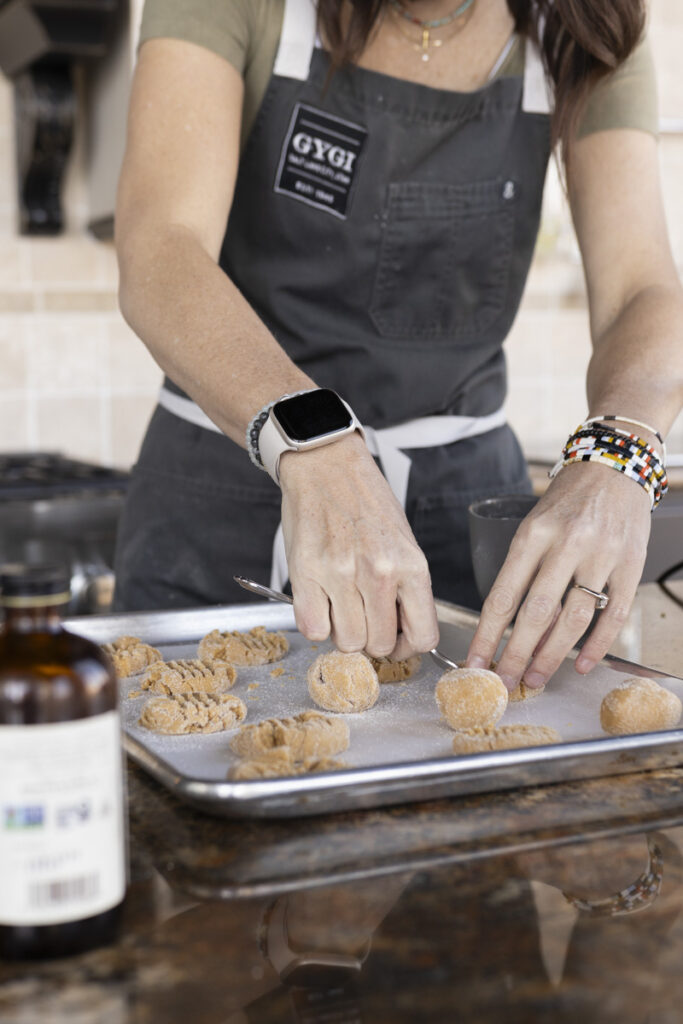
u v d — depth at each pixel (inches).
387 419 47.9
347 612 28.2
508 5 45.9
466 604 49.1
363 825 22.0
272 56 44.0
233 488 47.2
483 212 47.7
